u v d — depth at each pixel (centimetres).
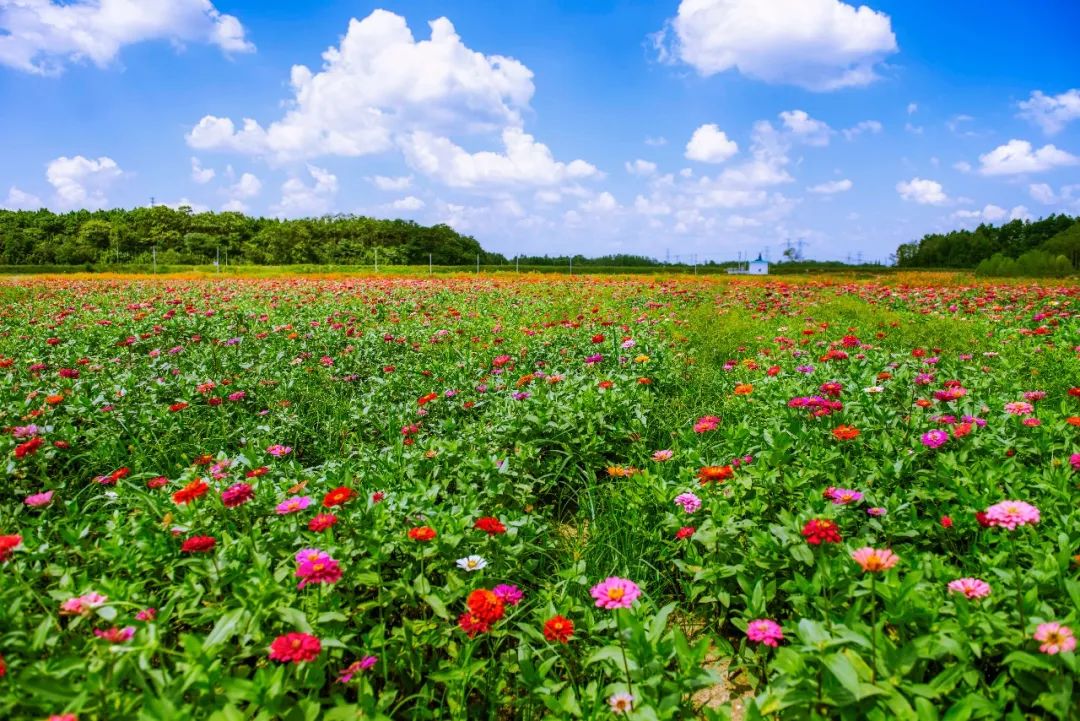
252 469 408
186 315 1221
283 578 278
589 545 395
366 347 908
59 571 306
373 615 306
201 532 331
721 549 328
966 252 11006
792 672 210
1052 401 576
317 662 234
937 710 200
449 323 1211
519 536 367
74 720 177
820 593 271
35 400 570
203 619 263
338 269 6178
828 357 616
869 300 1659
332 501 288
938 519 350
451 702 254
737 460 411
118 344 872
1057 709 200
